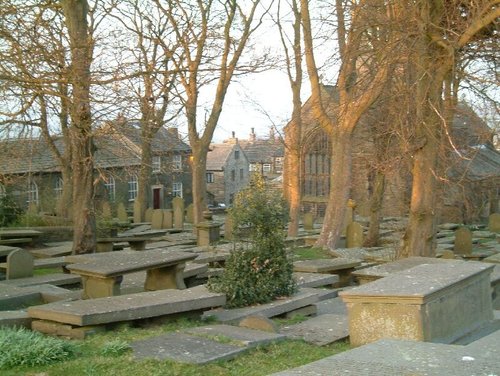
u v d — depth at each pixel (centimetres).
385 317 752
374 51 1590
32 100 1390
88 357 673
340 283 1396
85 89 1388
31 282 1261
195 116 2600
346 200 2148
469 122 1877
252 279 986
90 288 1023
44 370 628
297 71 2472
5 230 2162
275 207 1018
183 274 1178
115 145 2123
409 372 457
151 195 4816
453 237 2741
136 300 860
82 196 1634
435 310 754
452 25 1503
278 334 796
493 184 3142
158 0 2284
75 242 1633
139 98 1450
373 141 2312
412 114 1552
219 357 680
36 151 2105
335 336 832
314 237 2322
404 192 2812
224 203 7181
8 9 1403
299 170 2523
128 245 2038
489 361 486
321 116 2162
